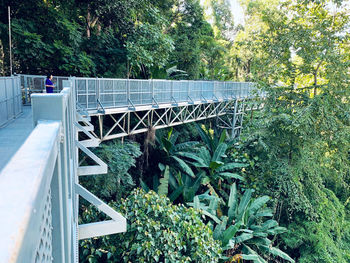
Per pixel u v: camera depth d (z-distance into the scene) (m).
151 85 11.32
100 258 6.23
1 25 9.88
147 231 6.12
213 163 13.22
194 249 6.61
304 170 11.65
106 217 6.41
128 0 13.36
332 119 10.37
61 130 1.08
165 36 14.91
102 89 9.08
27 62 11.47
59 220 1.03
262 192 12.74
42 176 0.46
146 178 13.33
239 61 30.83
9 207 0.34
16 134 5.60
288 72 11.65
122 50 13.41
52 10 11.20
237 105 19.27
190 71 20.27
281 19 11.73
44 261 0.61
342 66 10.16
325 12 11.14
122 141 10.62
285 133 11.60
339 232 12.81
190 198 11.25
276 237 12.45
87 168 4.52
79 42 12.42
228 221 10.76
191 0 19.80
